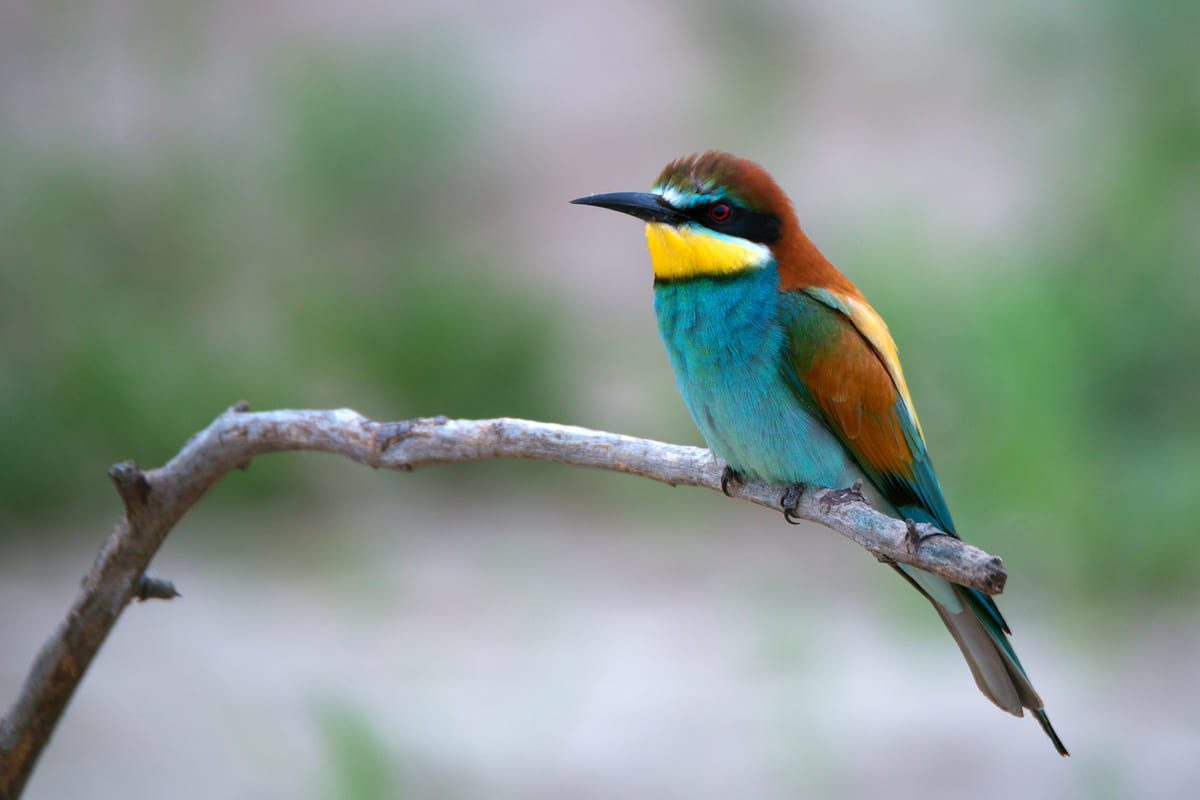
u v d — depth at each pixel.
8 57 23.41
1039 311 13.32
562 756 9.95
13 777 5.25
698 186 6.59
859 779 9.62
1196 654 11.25
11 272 16.97
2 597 13.19
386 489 15.59
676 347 6.68
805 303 6.61
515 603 12.78
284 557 13.97
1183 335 14.26
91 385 15.40
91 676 11.41
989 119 20.25
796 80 22.05
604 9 24.78
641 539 14.40
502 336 16.70
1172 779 9.46
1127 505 12.38
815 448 6.68
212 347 16.61
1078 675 11.08
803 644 11.48
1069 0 19.14
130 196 18.81
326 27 24.02
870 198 18.20
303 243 19.61
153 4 24.20
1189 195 15.84
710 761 9.86
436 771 9.65
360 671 11.36
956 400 13.24
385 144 20.28
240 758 10.09
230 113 21.53
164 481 5.21
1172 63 17.17
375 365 16.69
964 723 10.37
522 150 21.48
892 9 22.95
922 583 6.28
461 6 24.83
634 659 11.59
